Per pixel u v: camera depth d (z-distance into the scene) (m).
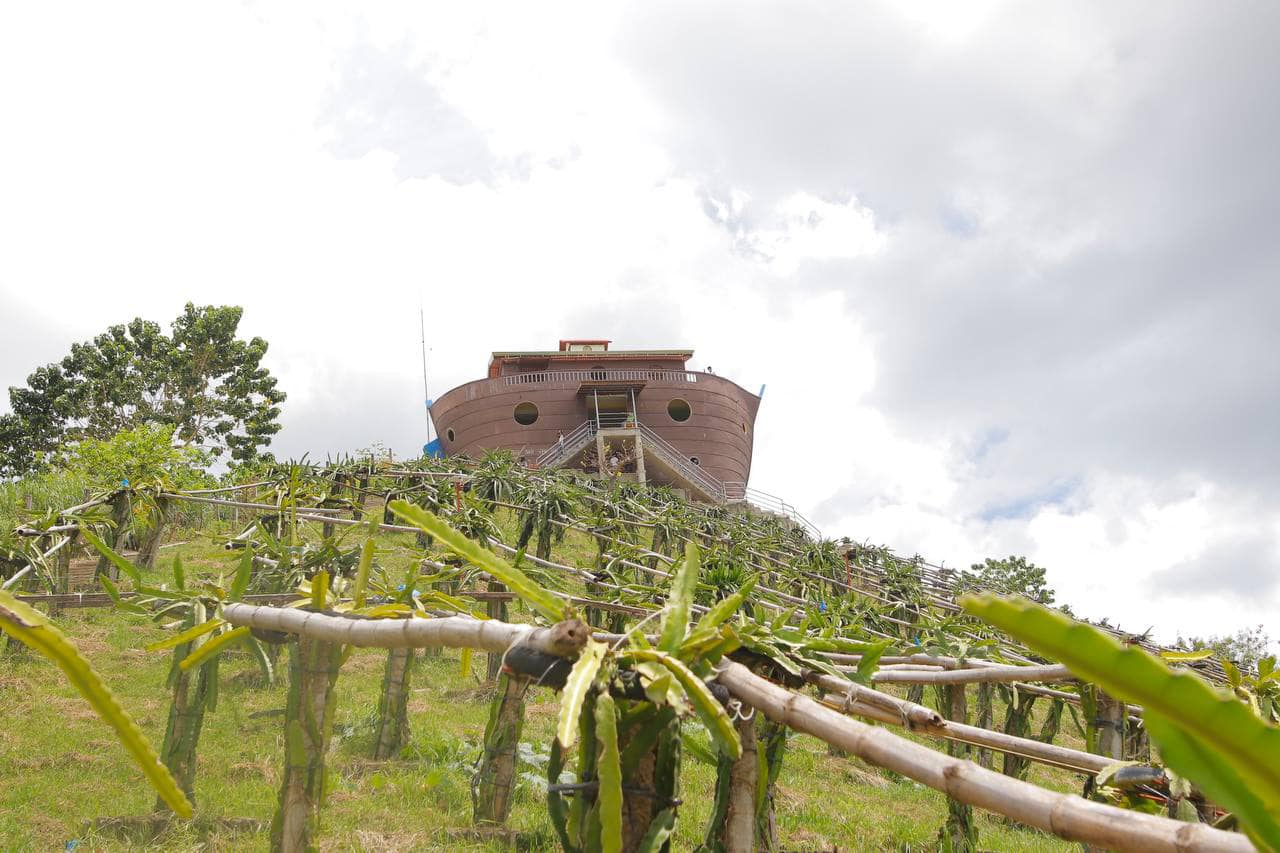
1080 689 6.96
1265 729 1.22
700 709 3.05
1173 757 1.38
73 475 30.27
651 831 3.16
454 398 59.78
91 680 1.85
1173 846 1.93
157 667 11.91
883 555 38.78
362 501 26.81
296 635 5.11
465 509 19.75
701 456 58.84
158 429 31.34
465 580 11.27
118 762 8.21
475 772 8.38
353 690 11.59
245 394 55.50
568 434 57.69
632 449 56.50
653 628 5.33
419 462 33.56
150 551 19.08
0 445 51.16
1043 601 46.81
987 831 10.59
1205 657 6.93
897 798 11.33
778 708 3.23
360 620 4.28
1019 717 11.23
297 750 5.04
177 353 53.50
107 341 53.56
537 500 24.52
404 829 7.04
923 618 23.22
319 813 5.07
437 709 11.43
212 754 7.86
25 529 14.66
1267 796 1.26
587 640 3.08
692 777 9.71
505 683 7.52
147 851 6.09
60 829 6.53
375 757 8.99
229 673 10.16
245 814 6.65
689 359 63.03
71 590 16.36
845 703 4.58
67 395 51.28
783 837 8.63
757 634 4.33
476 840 7.02
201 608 6.88
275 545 10.80
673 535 29.39
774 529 39.31
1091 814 2.12
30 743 8.65
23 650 12.22
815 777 11.70
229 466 51.81
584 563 25.91
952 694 10.30
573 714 2.75
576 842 3.17
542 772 9.14
